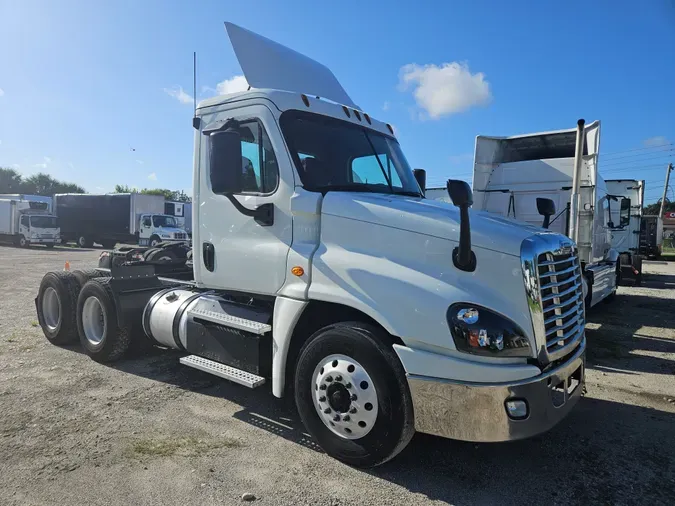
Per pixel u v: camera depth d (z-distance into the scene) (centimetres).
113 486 320
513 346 303
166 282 600
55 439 384
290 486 324
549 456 375
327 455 367
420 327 314
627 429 429
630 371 605
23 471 337
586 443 399
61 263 1995
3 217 3462
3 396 473
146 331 538
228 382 522
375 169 443
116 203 3147
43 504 300
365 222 354
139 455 361
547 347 316
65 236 3506
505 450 383
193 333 464
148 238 2933
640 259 1353
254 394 490
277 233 396
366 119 470
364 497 313
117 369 562
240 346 416
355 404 336
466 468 353
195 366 435
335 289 352
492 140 1089
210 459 358
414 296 318
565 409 334
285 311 381
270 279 396
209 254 449
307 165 395
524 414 301
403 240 339
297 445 383
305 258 372
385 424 326
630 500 317
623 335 805
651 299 1238
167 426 412
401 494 317
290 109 406
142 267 590
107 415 432
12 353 623
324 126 424
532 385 302
